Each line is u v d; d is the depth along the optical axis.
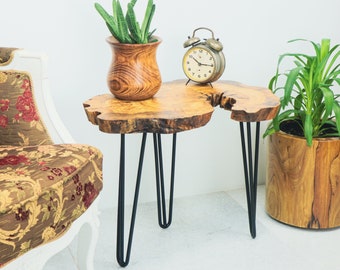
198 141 2.09
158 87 1.63
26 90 1.49
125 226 1.90
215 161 2.14
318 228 1.84
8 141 1.46
